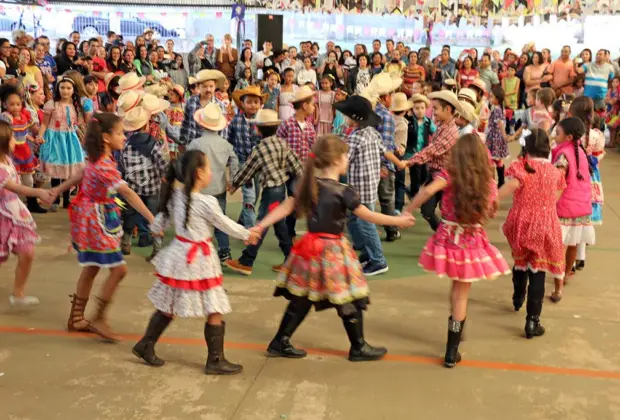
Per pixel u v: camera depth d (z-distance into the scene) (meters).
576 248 5.90
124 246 6.77
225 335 4.82
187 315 3.96
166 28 18.91
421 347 4.67
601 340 4.83
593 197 6.14
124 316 5.14
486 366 4.38
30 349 4.52
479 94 9.56
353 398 3.91
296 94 6.73
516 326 5.08
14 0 17.73
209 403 3.84
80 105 8.37
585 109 6.00
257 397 3.91
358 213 4.11
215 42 18.95
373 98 6.86
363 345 4.41
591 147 6.05
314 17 19.69
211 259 4.06
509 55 16.69
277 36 17.06
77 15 18.66
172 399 3.88
